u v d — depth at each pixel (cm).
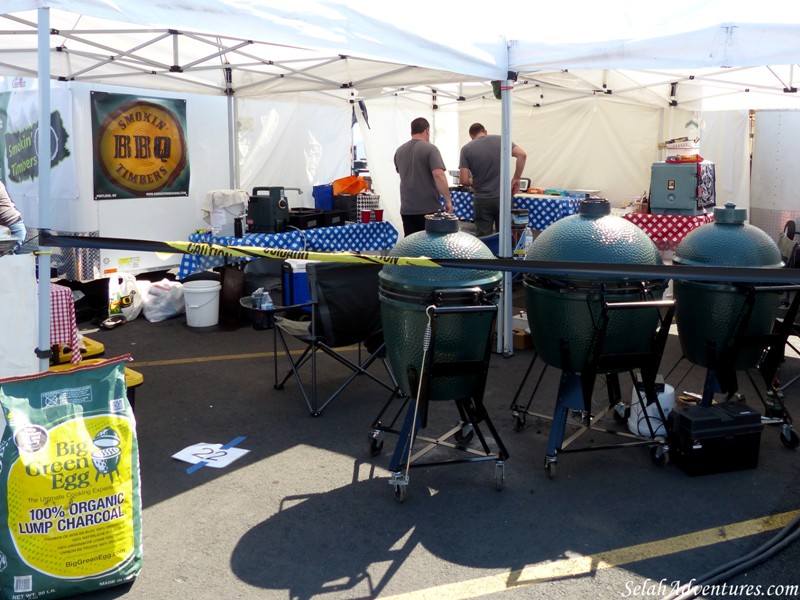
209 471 411
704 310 420
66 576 286
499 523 354
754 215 973
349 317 490
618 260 378
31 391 283
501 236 597
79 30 560
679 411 409
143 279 876
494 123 1091
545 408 503
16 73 698
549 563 320
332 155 1031
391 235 903
